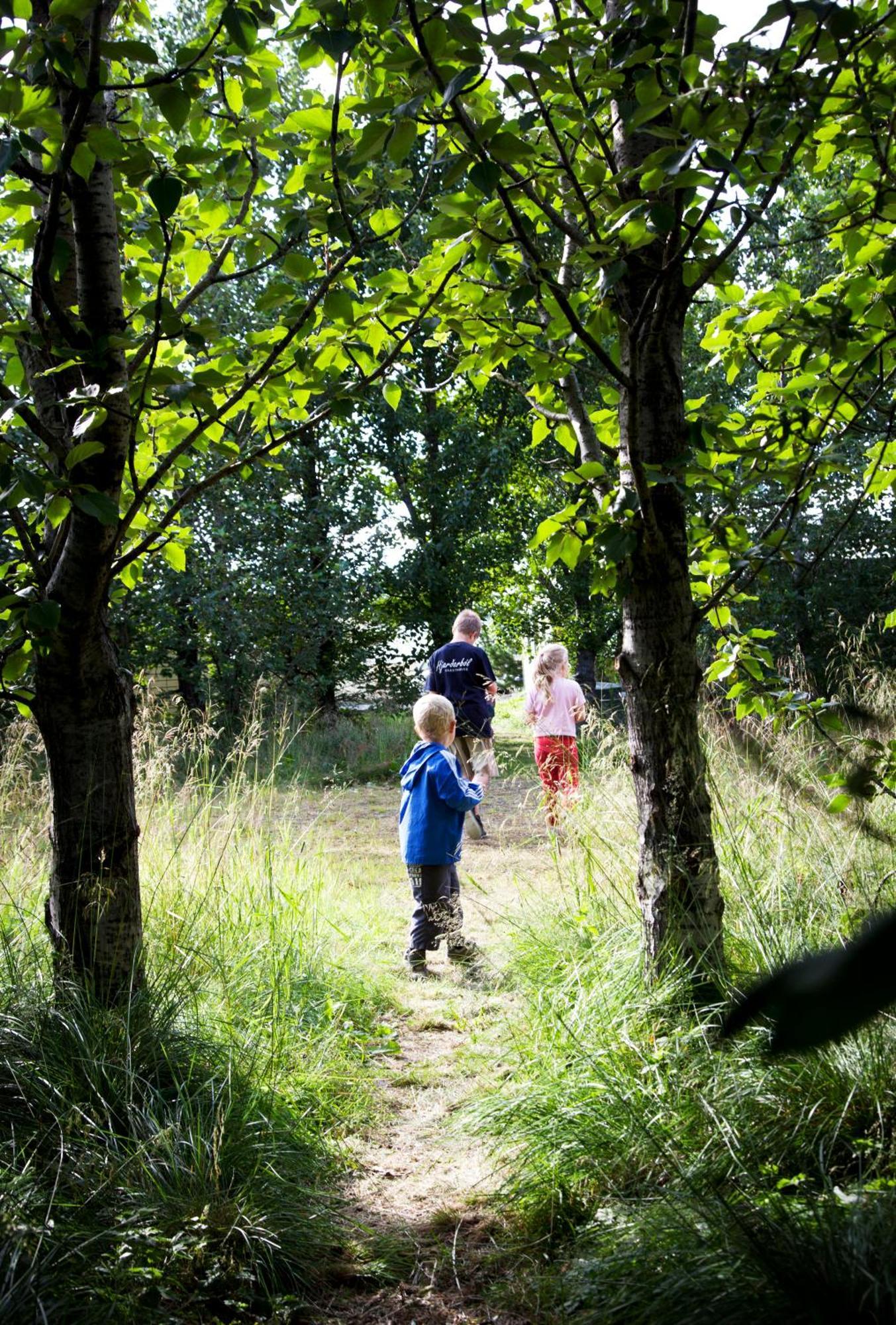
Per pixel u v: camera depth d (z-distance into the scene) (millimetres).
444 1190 3455
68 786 3676
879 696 5160
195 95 2975
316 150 3377
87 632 3533
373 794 12703
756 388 4160
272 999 4496
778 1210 2525
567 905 5273
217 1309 2682
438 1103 4105
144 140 3428
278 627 15789
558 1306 2662
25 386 3824
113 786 3711
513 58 2740
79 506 2877
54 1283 2389
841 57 2719
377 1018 5055
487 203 3514
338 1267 2998
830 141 3541
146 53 2725
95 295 3318
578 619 19016
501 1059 4160
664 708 3848
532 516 19297
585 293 3795
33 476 2844
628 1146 3152
